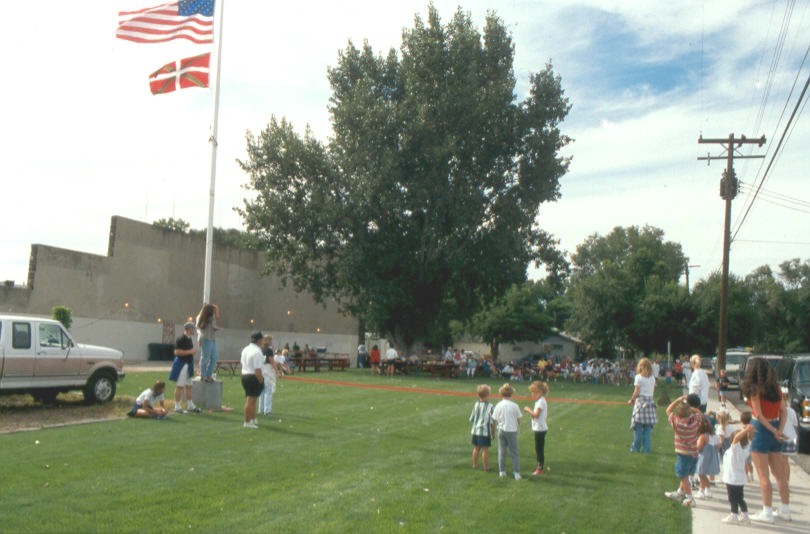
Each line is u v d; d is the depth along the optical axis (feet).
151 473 31.07
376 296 131.23
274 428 46.19
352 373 118.73
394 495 29.32
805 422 49.78
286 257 138.31
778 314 264.93
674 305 185.78
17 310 107.34
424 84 130.72
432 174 130.52
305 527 24.22
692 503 30.63
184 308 143.95
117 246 126.62
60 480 28.91
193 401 53.62
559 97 136.67
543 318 224.12
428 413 59.82
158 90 62.54
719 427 36.50
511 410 34.50
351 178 130.82
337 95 142.41
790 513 29.37
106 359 54.65
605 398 87.92
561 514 27.61
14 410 49.70
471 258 134.92
